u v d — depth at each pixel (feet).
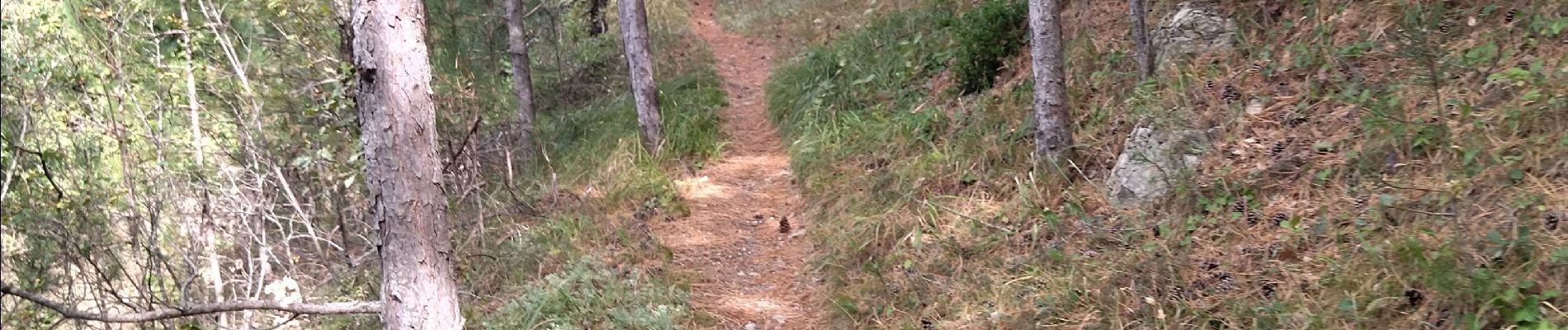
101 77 18.44
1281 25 20.66
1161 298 14.49
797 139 30.14
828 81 32.73
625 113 34.68
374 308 11.16
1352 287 12.95
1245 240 15.53
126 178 17.90
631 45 30.22
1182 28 22.12
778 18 48.24
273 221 21.42
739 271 21.48
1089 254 16.84
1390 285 12.50
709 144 31.14
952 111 26.00
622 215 25.36
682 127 31.12
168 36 22.30
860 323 17.25
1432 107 15.83
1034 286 16.25
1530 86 14.94
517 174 30.71
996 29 27.02
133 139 18.93
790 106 33.78
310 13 21.36
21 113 16.07
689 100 35.60
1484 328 11.35
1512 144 14.07
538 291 18.28
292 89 22.33
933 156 22.99
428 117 10.87
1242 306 13.55
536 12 41.06
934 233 19.65
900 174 22.85
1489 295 11.48
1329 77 18.15
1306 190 15.84
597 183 28.55
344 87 19.86
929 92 28.55
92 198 16.76
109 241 17.29
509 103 32.37
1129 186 18.43
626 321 17.15
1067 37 26.89
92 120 17.88
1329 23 19.56
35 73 16.49
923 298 17.34
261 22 23.08
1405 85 16.65
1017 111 23.44
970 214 20.04
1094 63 24.30
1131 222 17.39
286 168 22.45
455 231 22.76
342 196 22.85
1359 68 17.97
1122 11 26.35
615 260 21.31
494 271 21.13
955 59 28.89
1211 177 17.33
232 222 20.63
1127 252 16.37
